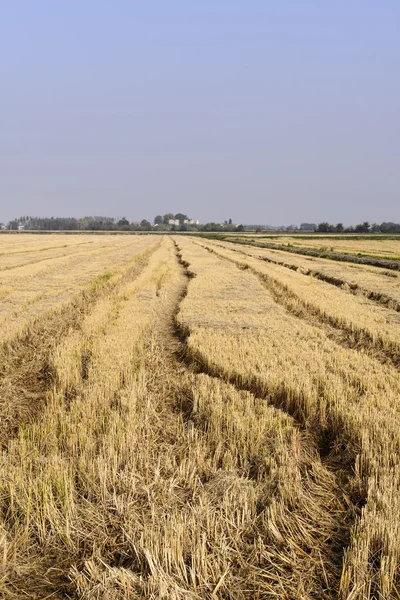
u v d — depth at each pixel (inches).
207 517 192.2
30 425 297.7
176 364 478.0
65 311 732.7
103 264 1541.6
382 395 342.3
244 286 1034.1
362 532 186.1
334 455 278.8
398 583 168.6
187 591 158.6
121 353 454.6
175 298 931.3
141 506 213.8
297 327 617.3
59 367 408.2
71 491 212.2
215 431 282.4
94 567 172.2
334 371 412.5
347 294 950.4
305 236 5196.9
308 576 174.9
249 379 382.3
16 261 1560.0
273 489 225.3
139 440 274.7
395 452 255.9
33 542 193.0
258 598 165.2
